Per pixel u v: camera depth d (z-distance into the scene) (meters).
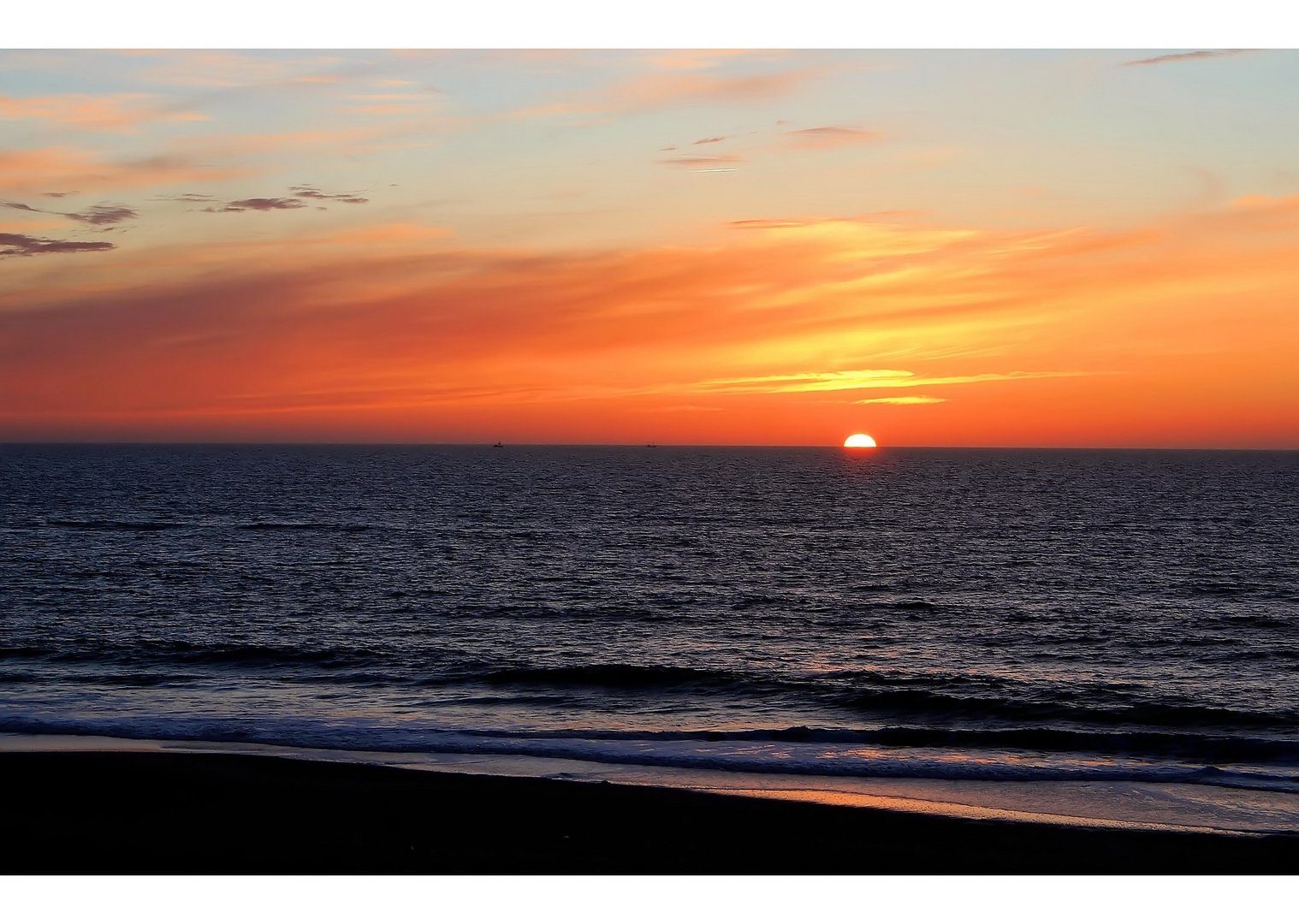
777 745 21.39
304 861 14.66
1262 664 33.66
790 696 28.00
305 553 64.44
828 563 62.19
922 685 29.53
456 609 44.00
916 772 19.42
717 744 21.44
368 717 24.78
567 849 15.28
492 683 29.69
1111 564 61.88
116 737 21.70
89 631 37.41
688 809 17.05
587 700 27.53
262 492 130.88
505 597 47.47
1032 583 53.41
